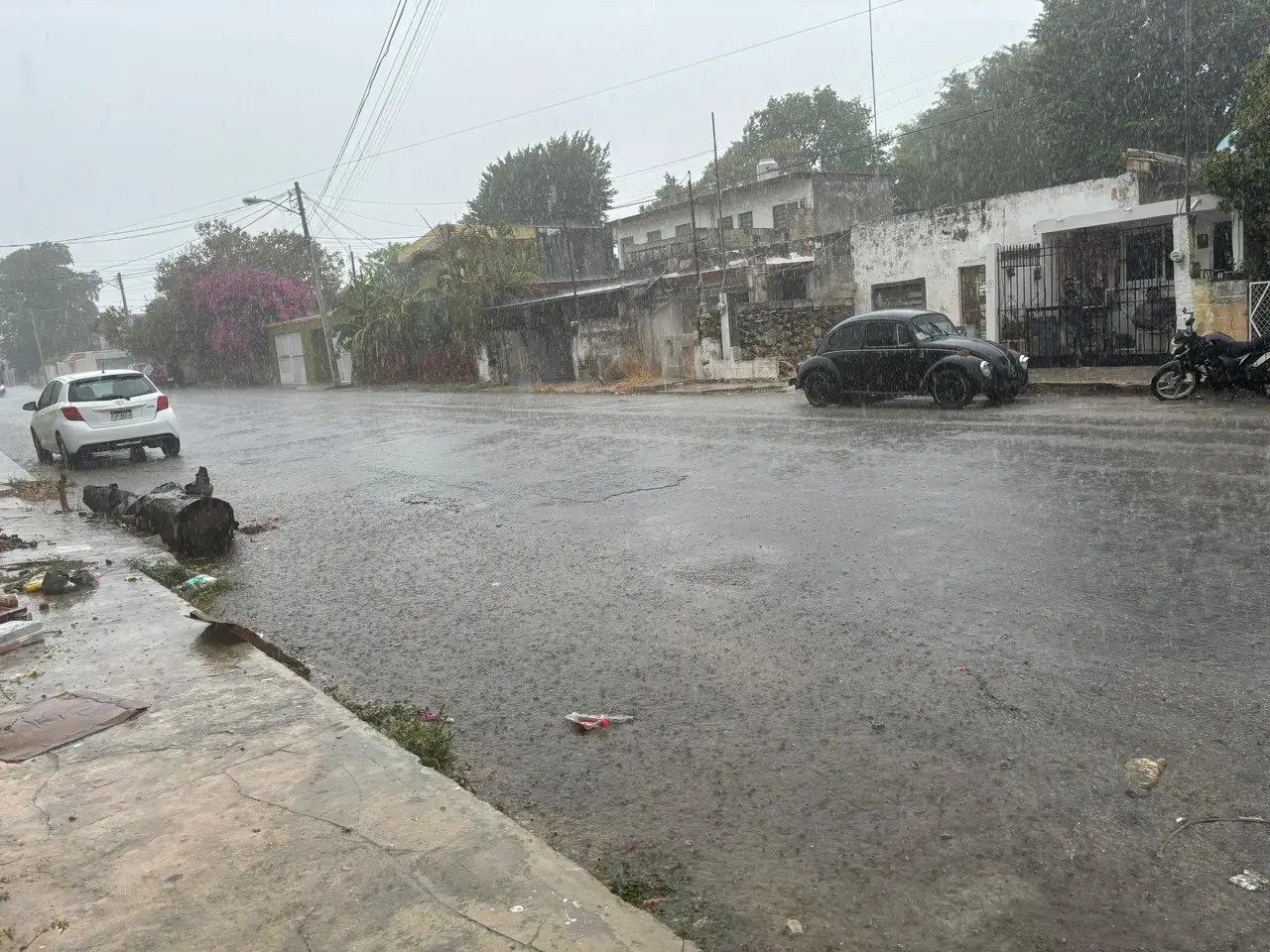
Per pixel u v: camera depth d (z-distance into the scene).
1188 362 13.16
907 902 2.70
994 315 19.31
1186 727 3.60
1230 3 25.45
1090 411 12.74
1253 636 4.40
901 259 23.27
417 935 2.49
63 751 3.83
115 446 15.11
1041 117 30.67
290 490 11.35
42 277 94.19
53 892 2.78
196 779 3.50
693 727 3.95
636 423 15.45
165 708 4.26
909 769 3.45
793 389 20.20
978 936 2.54
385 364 38.28
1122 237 18.67
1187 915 2.57
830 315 24.23
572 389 26.14
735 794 3.38
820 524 7.29
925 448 10.42
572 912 2.58
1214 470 8.05
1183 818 3.01
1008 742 3.59
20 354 94.94
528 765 3.74
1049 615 4.89
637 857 3.02
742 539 7.01
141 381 15.69
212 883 2.78
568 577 6.43
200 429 21.52
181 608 6.07
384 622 5.81
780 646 4.79
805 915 2.67
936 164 40.00
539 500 9.30
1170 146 26.95
